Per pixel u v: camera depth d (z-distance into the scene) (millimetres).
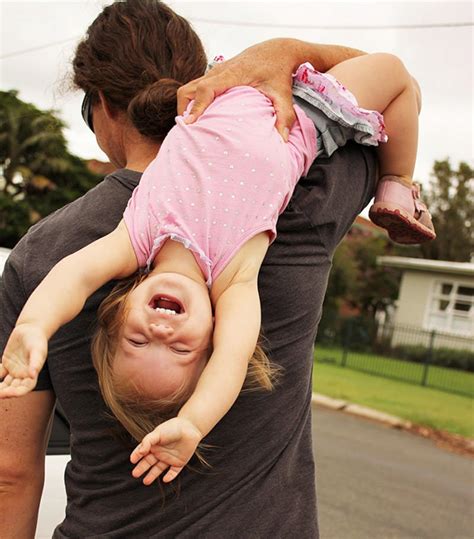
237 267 1804
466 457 10695
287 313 1937
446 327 26562
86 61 2088
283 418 1938
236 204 1826
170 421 1536
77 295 1664
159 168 1879
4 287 1903
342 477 8469
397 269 27906
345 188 2088
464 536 6855
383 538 6504
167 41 2102
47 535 2473
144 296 1689
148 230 1796
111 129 2115
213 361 1665
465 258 36719
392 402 14289
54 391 1963
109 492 1899
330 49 2258
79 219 1895
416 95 2312
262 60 2082
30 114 31609
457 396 16562
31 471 1983
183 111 1996
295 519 1993
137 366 1654
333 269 26141
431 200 37406
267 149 1896
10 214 30969
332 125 2064
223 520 1885
